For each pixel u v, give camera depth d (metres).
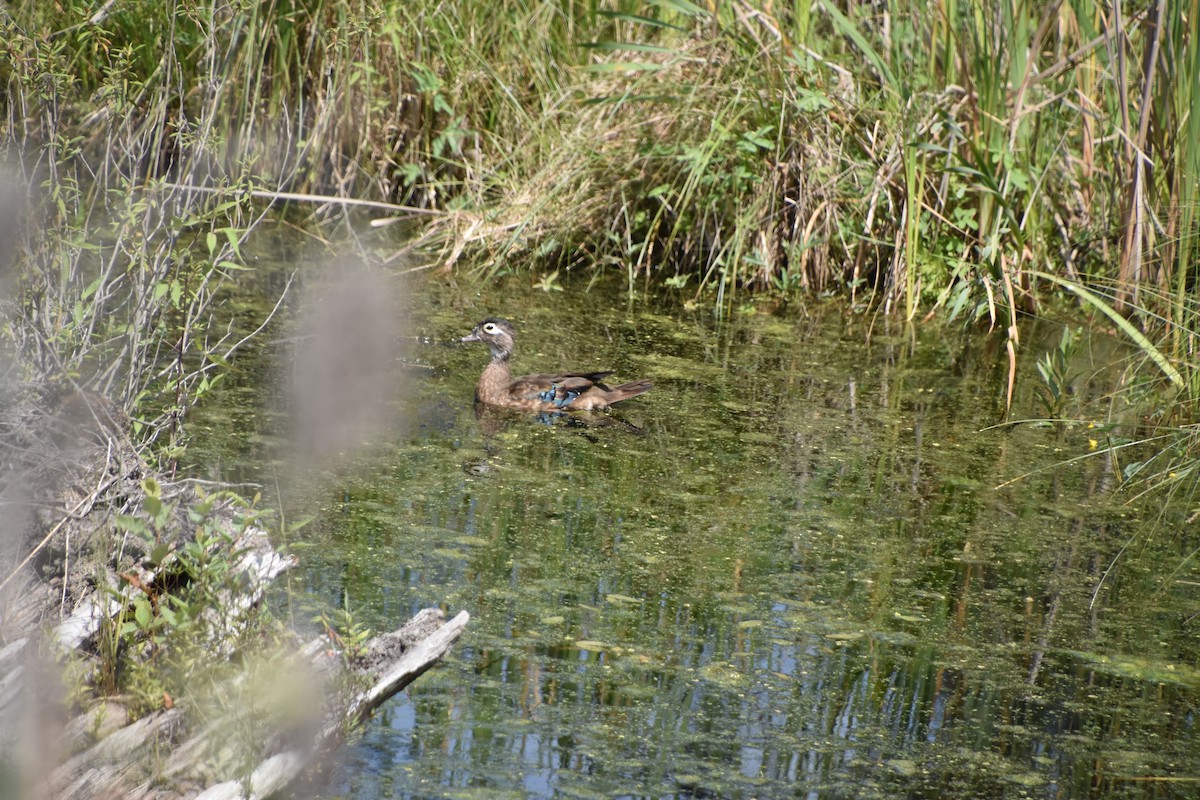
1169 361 16.75
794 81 21.89
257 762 8.05
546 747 9.05
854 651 10.76
